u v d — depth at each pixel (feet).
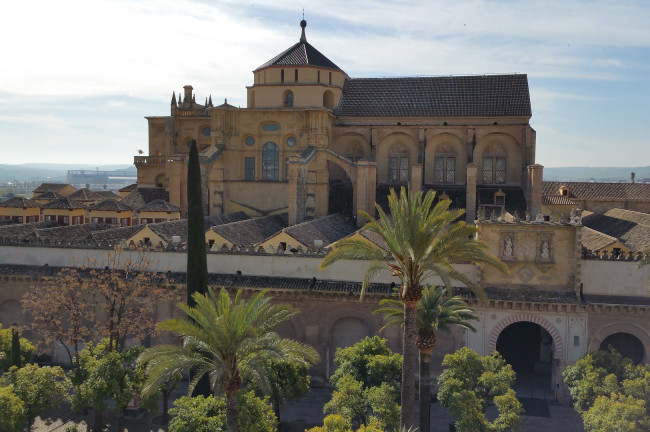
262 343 90.53
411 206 101.81
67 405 152.25
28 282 175.73
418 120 260.01
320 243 174.81
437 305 112.78
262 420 106.73
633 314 150.92
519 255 155.22
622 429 104.47
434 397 157.69
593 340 152.56
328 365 163.22
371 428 93.71
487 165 259.39
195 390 130.52
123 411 128.88
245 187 251.60
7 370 142.92
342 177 271.90
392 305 157.69
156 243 178.29
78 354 142.10
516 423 115.55
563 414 145.89
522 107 253.44
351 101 271.49
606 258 153.48
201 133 290.35
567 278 153.89
